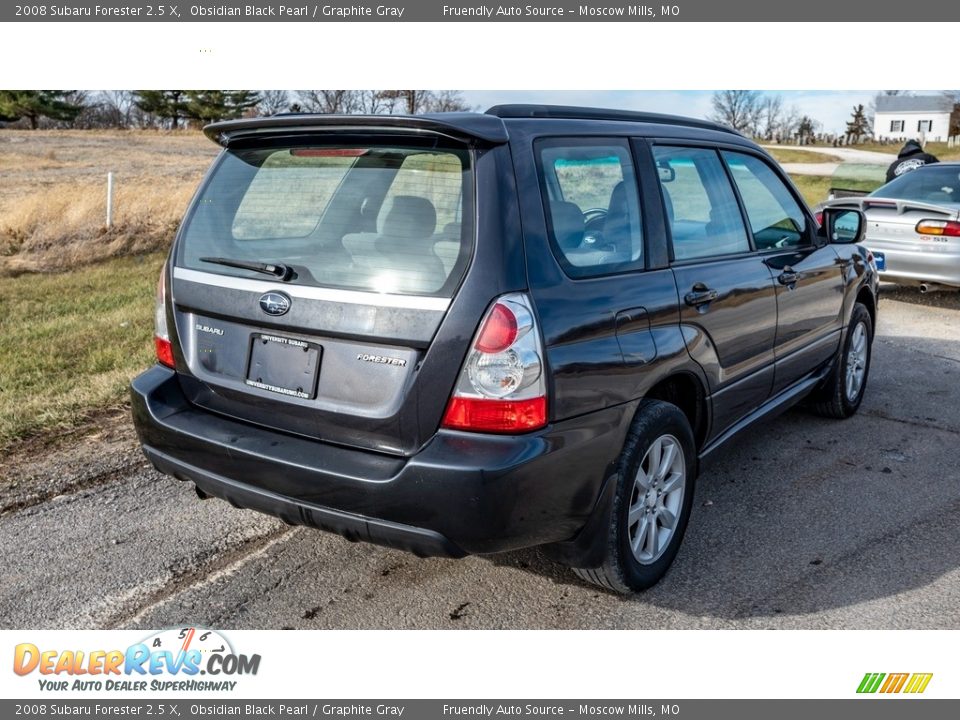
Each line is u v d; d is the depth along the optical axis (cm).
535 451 272
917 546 380
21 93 7250
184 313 331
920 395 605
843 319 512
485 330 269
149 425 328
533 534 283
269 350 305
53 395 558
